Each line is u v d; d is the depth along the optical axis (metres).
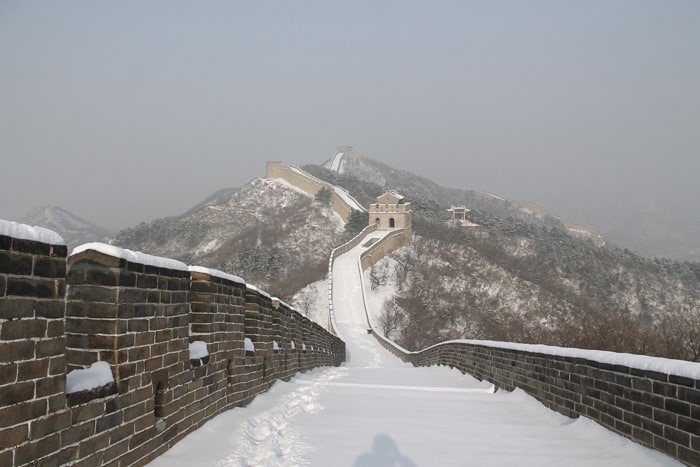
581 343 35.78
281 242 116.19
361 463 7.02
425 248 103.00
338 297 76.94
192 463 6.59
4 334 4.13
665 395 7.01
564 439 8.66
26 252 4.34
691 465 6.45
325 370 24.66
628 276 109.06
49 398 4.61
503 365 15.09
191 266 8.74
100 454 5.38
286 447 7.76
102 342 5.71
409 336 68.81
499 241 123.81
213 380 8.85
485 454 7.64
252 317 11.88
